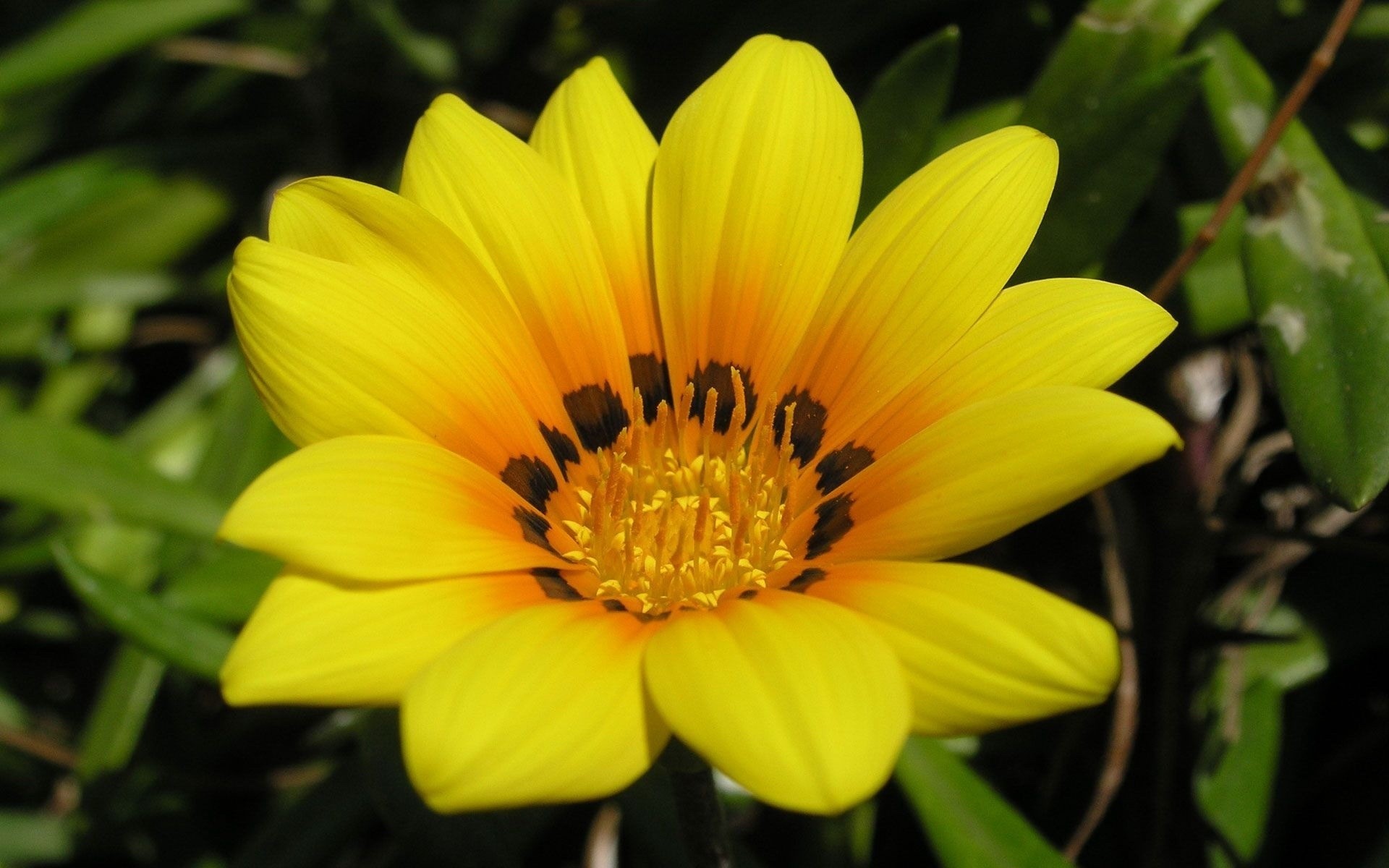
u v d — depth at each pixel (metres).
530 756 0.22
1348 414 0.26
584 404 0.27
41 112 0.35
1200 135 0.30
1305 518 0.31
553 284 0.26
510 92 0.35
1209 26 0.29
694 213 0.26
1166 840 0.28
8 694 0.33
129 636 0.28
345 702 0.23
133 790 0.31
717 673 0.23
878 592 0.24
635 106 0.33
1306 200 0.28
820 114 0.26
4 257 0.34
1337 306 0.27
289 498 0.23
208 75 0.36
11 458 0.30
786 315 0.26
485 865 0.28
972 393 0.25
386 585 0.24
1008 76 0.31
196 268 0.35
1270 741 0.29
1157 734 0.29
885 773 0.22
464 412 0.25
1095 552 0.31
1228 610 0.30
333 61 0.35
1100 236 0.28
